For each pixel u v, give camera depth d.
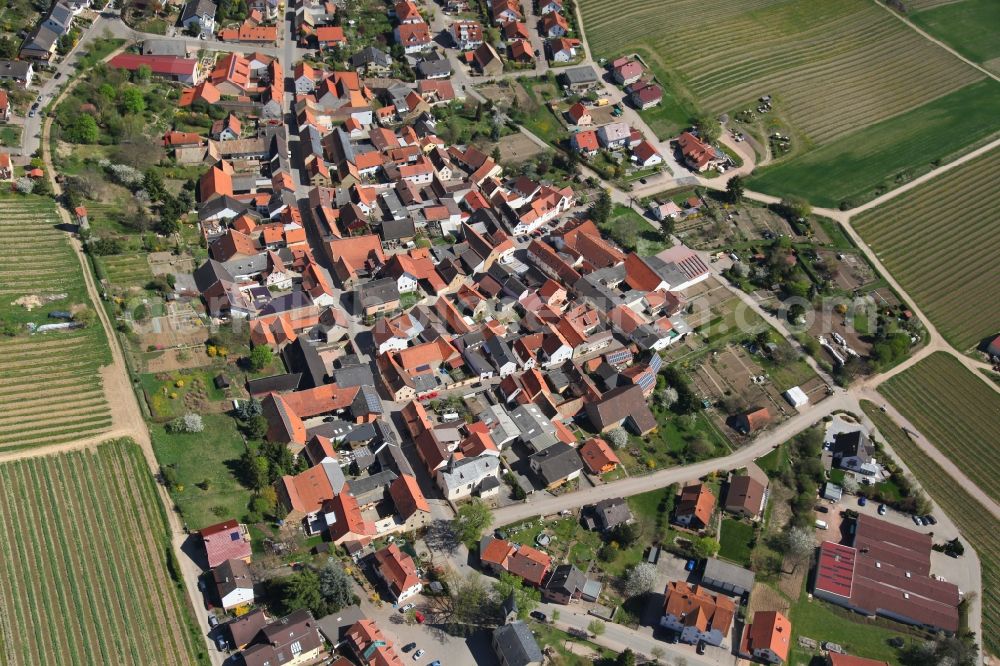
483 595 138.00
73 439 143.25
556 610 140.25
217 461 146.88
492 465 155.38
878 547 156.75
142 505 136.75
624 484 162.88
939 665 138.00
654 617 142.38
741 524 158.75
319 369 165.12
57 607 121.62
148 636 121.75
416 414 161.62
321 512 144.12
